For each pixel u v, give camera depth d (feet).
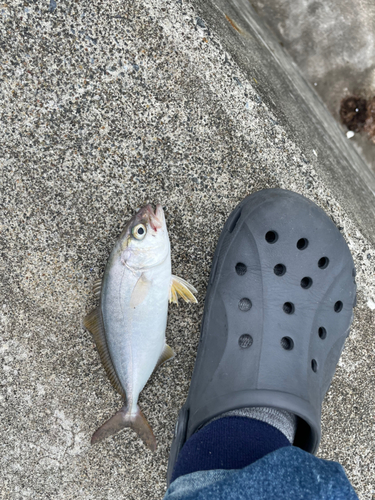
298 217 1.20
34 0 1.17
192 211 1.25
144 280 1.12
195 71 1.22
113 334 1.15
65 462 1.27
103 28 1.19
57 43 1.19
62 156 1.22
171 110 1.23
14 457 1.27
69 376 1.26
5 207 1.23
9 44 1.18
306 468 0.86
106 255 1.24
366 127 1.66
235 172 1.26
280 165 1.27
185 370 1.26
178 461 1.05
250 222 1.20
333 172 1.37
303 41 1.66
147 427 1.21
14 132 1.21
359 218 1.34
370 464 1.32
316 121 1.51
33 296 1.25
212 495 0.87
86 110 1.21
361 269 1.31
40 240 1.24
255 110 1.25
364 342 1.32
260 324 1.16
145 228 1.10
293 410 1.07
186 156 1.24
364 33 1.62
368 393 1.32
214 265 1.22
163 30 1.20
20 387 1.26
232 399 1.09
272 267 1.19
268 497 0.85
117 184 1.23
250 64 1.30
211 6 1.29
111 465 1.27
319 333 1.20
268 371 1.11
